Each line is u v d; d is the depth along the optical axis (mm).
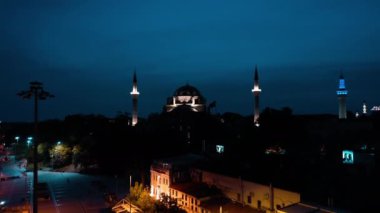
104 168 113438
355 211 44281
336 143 77438
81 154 122062
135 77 161125
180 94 162875
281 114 86438
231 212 48625
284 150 80250
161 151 102812
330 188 53844
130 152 104688
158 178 69625
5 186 94125
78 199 78500
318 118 105812
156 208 56000
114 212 65000
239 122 143625
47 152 138375
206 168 64000
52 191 87000
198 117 132875
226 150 85562
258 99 141750
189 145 112625
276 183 52156
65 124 175125
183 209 58062
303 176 59500
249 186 51594
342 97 134500
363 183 52625
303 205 42594
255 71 143500
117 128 120875
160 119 139625
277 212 42750
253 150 79188
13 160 152625
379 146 71125
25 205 70688
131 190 65000
